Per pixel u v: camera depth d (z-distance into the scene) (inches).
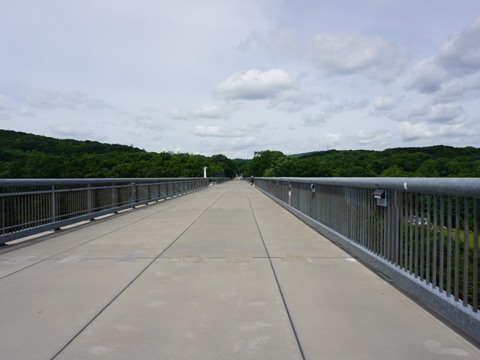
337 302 183.0
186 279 222.8
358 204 289.7
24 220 371.2
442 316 164.2
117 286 209.8
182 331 150.7
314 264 259.1
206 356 130.4
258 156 6786.4
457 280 156.5
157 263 262.7
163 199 983.6
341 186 335.6
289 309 174.1
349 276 228.7
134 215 590.6
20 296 193.9
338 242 333.7
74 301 185.9
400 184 205.5
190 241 348.2
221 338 144.3
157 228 438.0
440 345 137.0
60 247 324.2
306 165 4372.5
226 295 193.9
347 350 133.8
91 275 232.5
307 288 205.0
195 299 188.1
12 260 274.8
